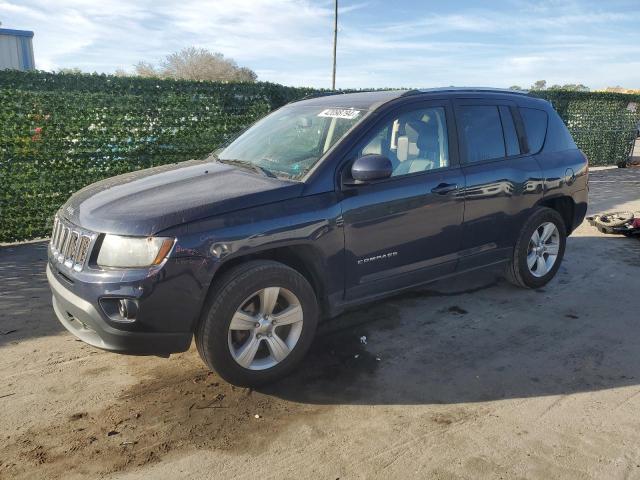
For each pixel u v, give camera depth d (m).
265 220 3.21
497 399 3.27
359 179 3.45
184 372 3.57
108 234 2.98
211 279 3.04
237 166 3.92
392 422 3.02
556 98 13.66
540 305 4.76
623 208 9.16
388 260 3.86
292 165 3.68
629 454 2.74
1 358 3.72
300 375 3.54
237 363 3.22
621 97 14.86
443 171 4.13
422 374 3.57
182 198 3.21
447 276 4.38
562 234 5.18
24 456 2.70
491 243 4.59
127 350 2.97
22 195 6.60
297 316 3.42
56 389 3.34
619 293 5.06
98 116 7.02
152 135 7.57
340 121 3.91
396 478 2.57
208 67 37.28
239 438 2.87
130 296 2.86
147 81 7.38
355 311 4.59
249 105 8.52
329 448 2.79
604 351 3.90
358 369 3.63
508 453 2.75
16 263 5.89
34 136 6.55
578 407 3.18
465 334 4.18
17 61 13.62
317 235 3.41
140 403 3.19
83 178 7.01
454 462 2.68
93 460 2.68
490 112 4.61
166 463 2.67
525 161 4.77
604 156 15.20
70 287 3.07
